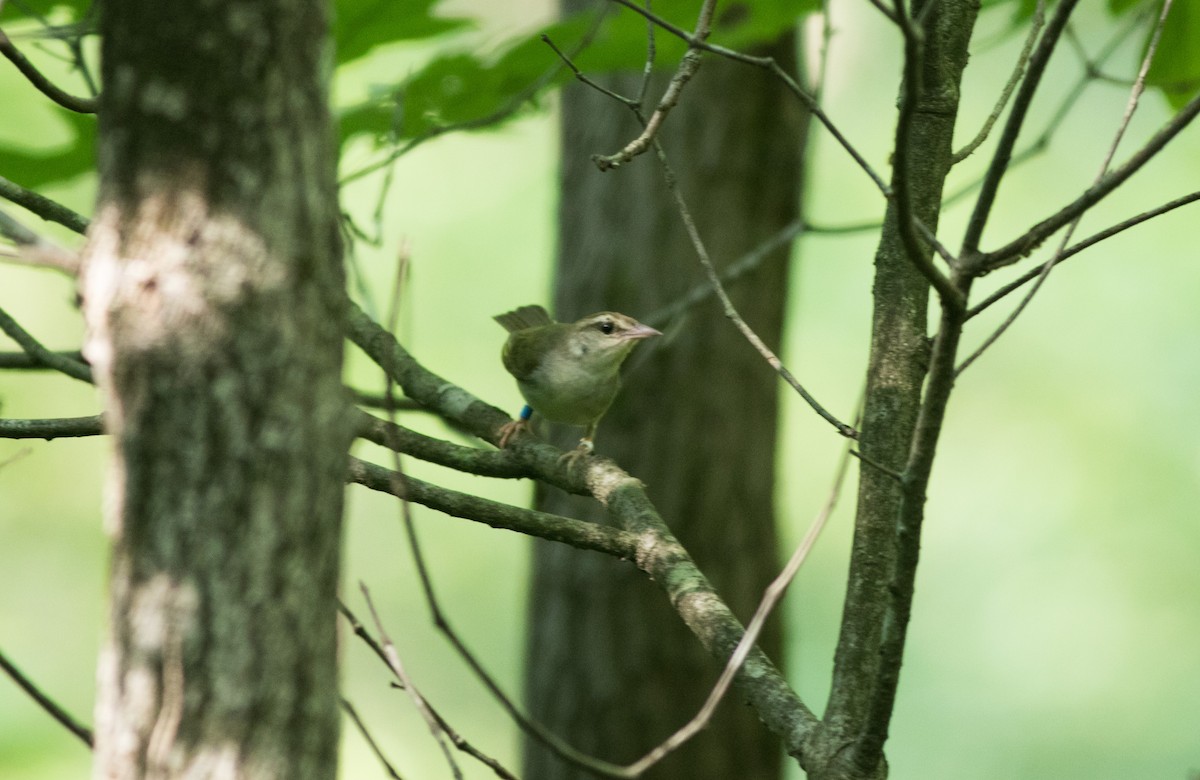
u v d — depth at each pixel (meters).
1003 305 22.55
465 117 8.92
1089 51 21.75
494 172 20.98
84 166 8.75
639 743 11.78
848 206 22.00
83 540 19.67
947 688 21.62
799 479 21.88
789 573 4.51
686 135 11.84
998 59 22.34
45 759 14.70
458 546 21.84
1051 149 21.92
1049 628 21.67
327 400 3.71
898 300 5.67
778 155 11.98
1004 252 4.06
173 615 3.58
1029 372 22.56
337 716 3.82
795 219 12.11
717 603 6.01
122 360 3.58
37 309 19.47
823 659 21.41
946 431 22.75
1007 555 22.25
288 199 3.60
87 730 4.64
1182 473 21.86
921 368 5.66
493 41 8.86
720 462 11.81
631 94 11.88
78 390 18.83
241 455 3.58
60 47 10.09
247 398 3.57
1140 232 21.86
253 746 3.60
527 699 12.32
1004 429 22.61
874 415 5.64
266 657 3.60
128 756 3.61
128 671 3.63
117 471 3.65
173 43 3.51
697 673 11.82
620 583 11.89
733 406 11.86
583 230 12.17
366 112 8.77
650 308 11.88
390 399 3.88
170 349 3.54
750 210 11.88
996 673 21.55
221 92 3.53
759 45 11.84
